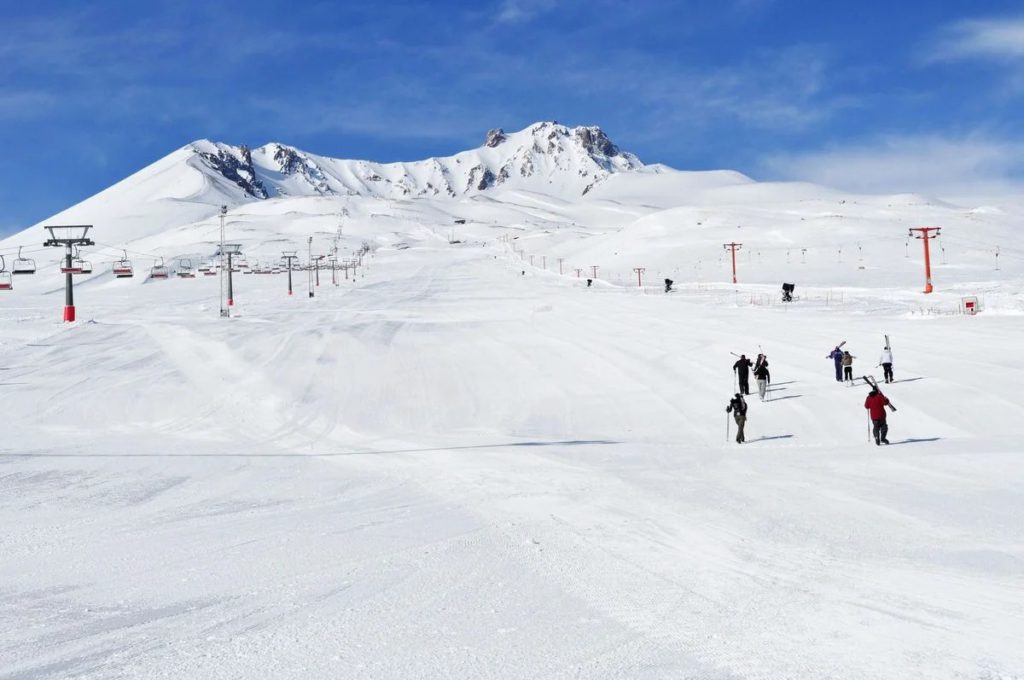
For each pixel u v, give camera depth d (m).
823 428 23.80
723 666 7.11
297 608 8.94
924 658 7.21
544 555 11.12
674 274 127.62
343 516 14.09
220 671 7.15
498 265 180.25
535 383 34.56
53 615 8.80
